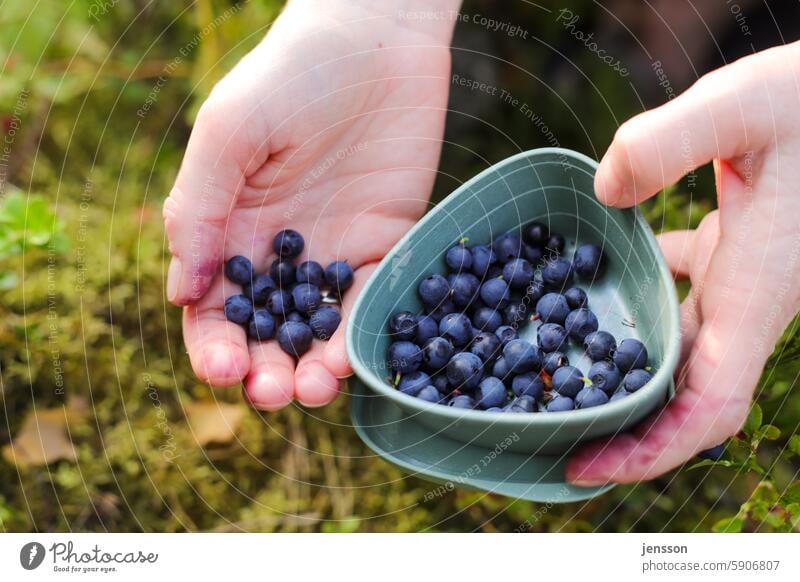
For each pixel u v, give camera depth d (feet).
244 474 5.43
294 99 4.31
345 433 5.55
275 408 4.19
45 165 6.35
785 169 3.83
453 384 3.78
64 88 6.37
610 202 3.91
